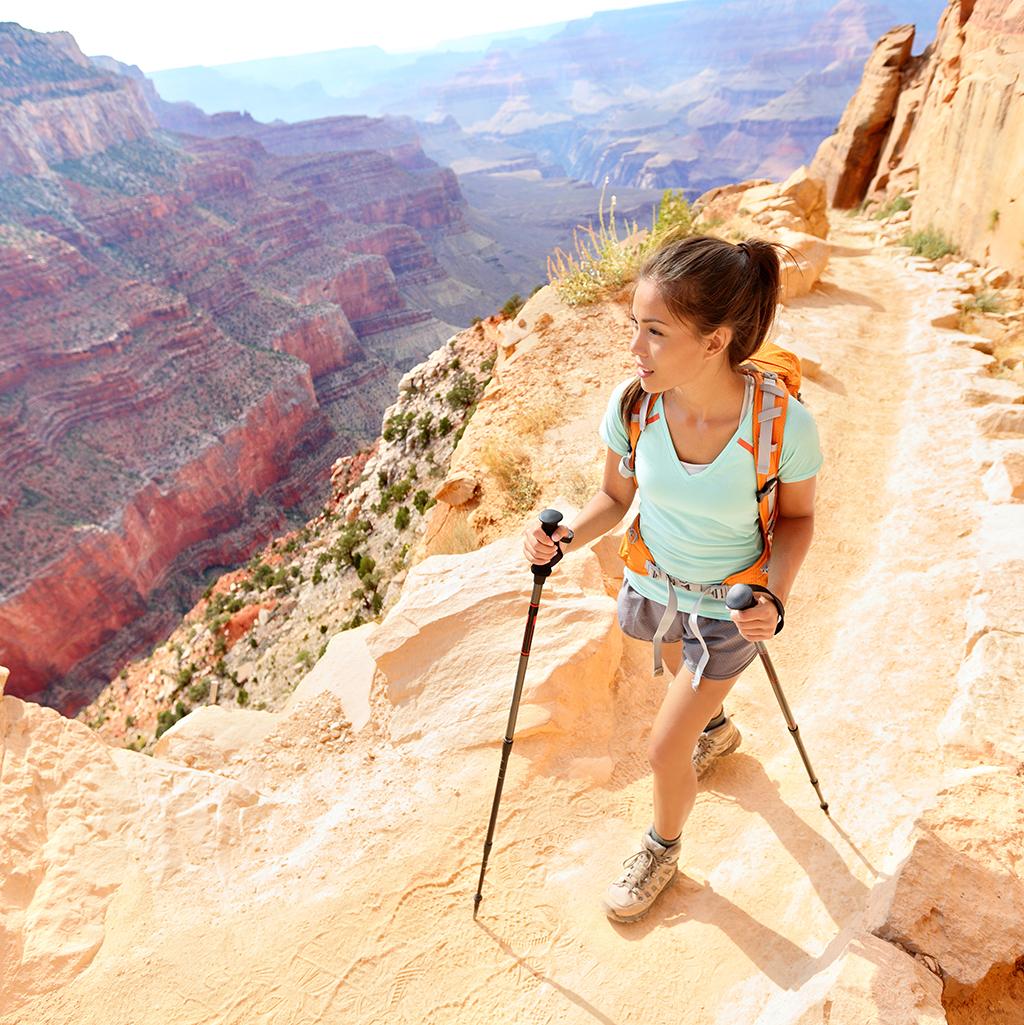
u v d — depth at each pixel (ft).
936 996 7.52
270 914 10.35
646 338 7.48
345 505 142.41
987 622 14.16
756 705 14.38
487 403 31.14
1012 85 57.52
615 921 10.11
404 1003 9.38
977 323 39.91
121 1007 9.26
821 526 20.88
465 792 12.12
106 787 11.62
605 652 13.94
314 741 13.94
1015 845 8.68
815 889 10.18
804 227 61.16
